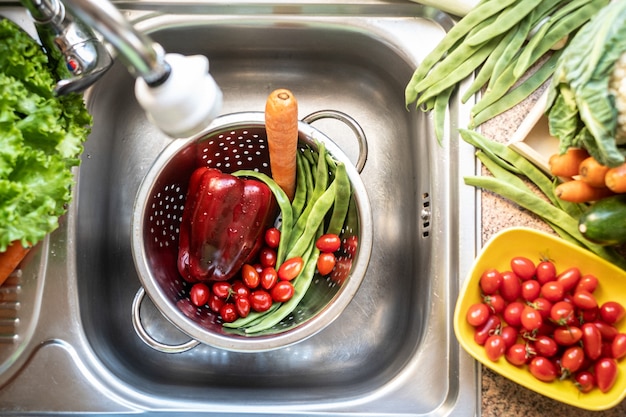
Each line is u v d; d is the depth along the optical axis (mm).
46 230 604
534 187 727
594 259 687
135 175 850
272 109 604
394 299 834
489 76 737
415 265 811
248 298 750
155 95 453
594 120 609
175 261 793
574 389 681
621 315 680
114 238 828
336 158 717
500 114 738
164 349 706
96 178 787
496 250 707
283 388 778
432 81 743
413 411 704
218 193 722
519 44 724
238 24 778
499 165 726
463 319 693
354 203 734
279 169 720
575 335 663
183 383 776
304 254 771
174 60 460
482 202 730
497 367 665
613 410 687
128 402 694
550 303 692
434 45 769
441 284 734
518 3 712
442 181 751
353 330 825
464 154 738
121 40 403
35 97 619
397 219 859
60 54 625
